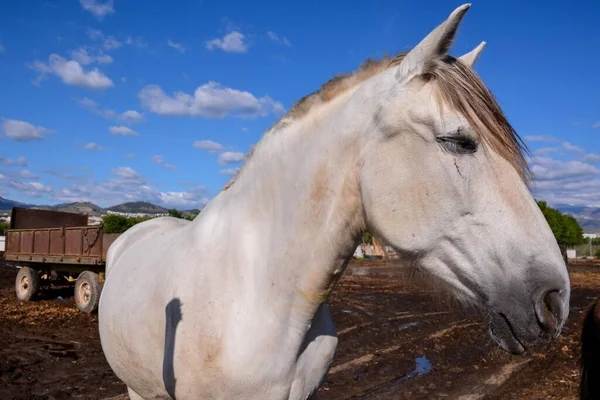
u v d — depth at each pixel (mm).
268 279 1731
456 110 1423
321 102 1764
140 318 2055
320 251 1662
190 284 1846
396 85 1534
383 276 18391
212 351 1705
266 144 1867
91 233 8742
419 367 5883
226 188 2094
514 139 1466
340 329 8055
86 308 8648
